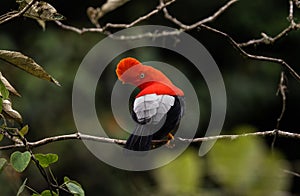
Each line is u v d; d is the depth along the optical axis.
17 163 4.54
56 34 14.27
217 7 14.86
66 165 13.16
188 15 14.90
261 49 15.07
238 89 14.73
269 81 14.88
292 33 14.91
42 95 13.41
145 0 14.82
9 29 14.46
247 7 15.01
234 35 15.18
